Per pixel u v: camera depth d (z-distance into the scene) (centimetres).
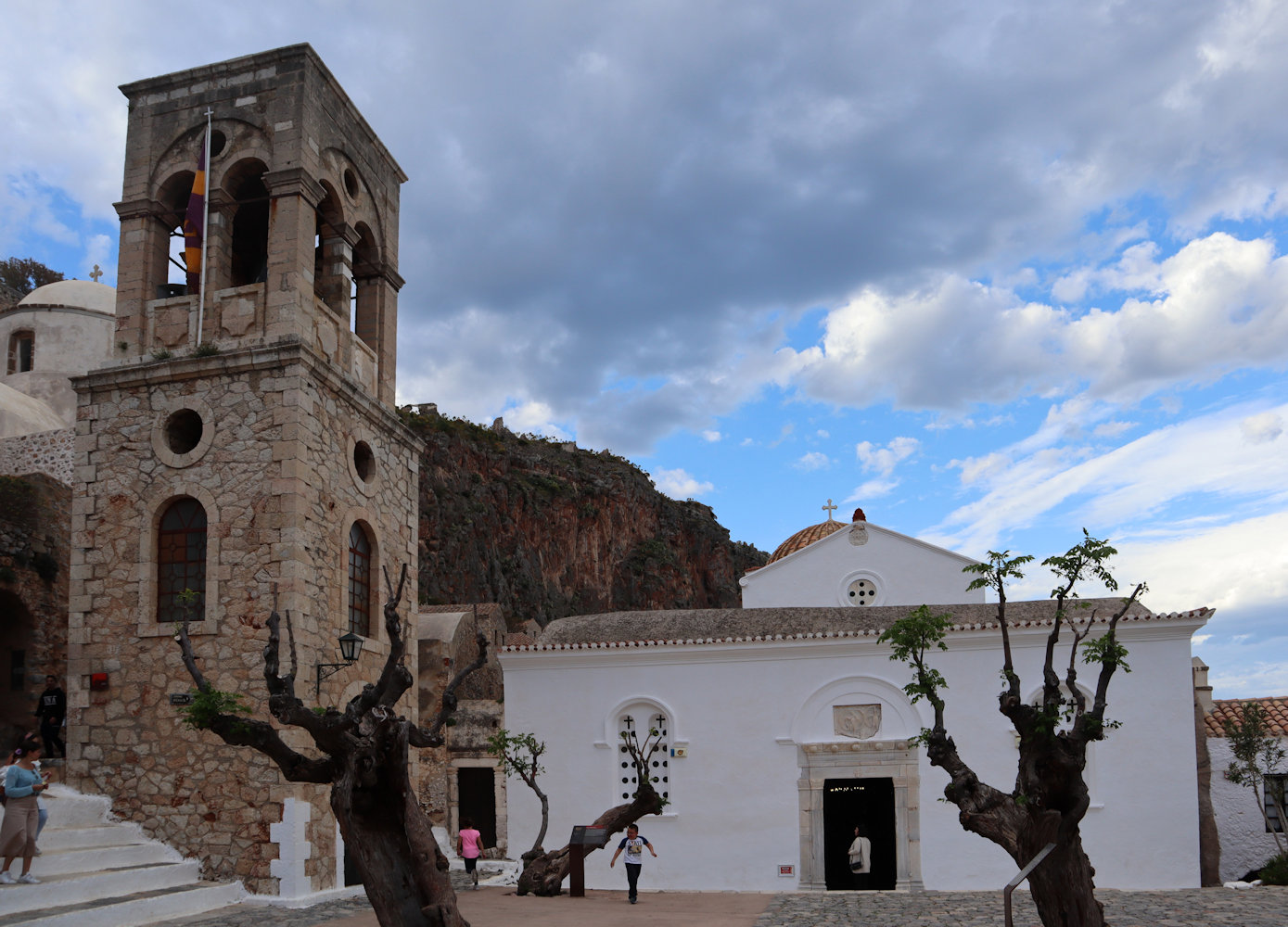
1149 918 1597
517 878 2309
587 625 2712
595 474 11756
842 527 2950
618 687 2433
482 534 8906
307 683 1930
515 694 2481
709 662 2403
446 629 3020
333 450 2130
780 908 1845
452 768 2809
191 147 2252
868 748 2283
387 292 2548
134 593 1992
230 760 1881
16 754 1583
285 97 2191
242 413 2019
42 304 3503
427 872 1209
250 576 1941
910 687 1363
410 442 2519
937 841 2222
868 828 2758
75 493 2075
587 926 1587
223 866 1848
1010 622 2305
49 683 2148
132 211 2233
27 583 2409
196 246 2253
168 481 2031
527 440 11119
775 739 2331
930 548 2864
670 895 2133
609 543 11462
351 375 2312
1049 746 1180
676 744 2367
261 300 2106
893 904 1888
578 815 2391
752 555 14688
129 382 2100
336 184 2316
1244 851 2320
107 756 1936
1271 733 2372
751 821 2305
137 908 1590
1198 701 2414
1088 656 1254
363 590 2261
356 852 1184
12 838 1531
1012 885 1073
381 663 2258
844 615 2605
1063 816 1156
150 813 1897
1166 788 2153
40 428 3125
